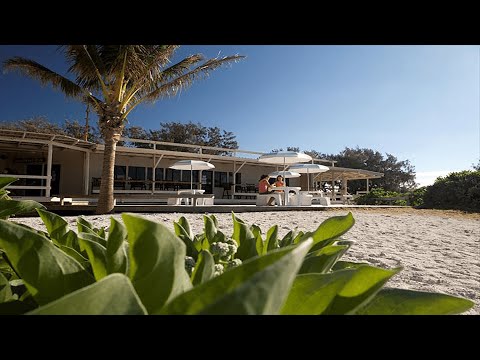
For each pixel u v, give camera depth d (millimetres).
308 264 699
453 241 6855
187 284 510
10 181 1103
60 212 12242
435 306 608
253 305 259
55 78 11414
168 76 12695
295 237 1160
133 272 464
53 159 19516
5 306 577
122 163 20047
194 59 12586
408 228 8945
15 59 10938
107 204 11500
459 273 4039
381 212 14219
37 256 536
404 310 612
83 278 556
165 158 21203
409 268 4168
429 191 18562
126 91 13469
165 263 463
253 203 22656
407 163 53781
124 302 344
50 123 31328
